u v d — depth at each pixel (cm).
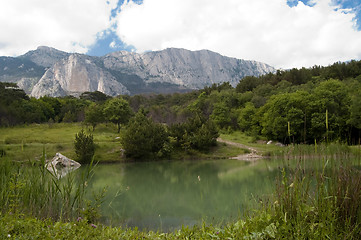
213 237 508
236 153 4069
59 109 9425
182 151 4122
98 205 727
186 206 1391
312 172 487
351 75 7456
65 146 3634
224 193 1661
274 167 2373
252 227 482
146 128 3816
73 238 472
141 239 536
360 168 473
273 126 4553
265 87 8269
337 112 4031
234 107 7712
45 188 704
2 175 673
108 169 3023
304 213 446
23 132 4950
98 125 6228
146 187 2008
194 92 12825
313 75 8994
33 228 500
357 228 411
